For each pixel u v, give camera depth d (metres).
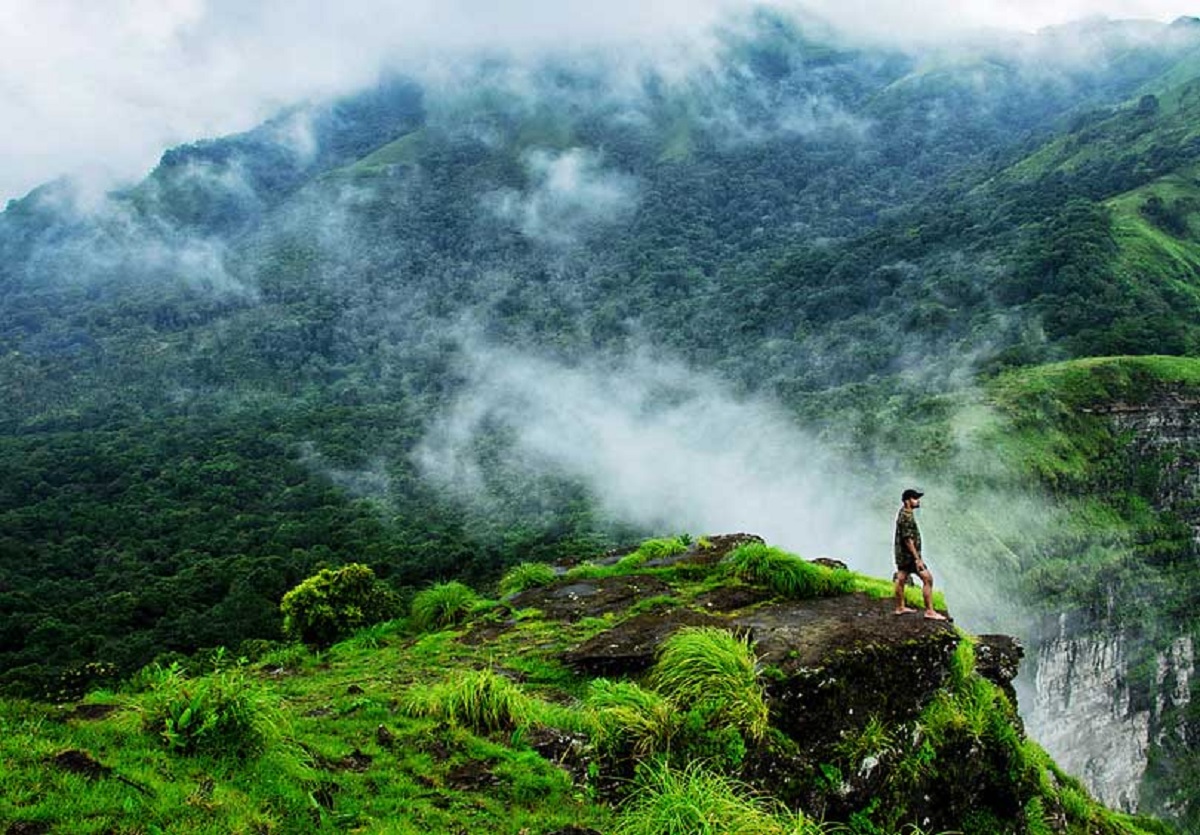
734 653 7.61
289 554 59.09
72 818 4.27
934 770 8.43
